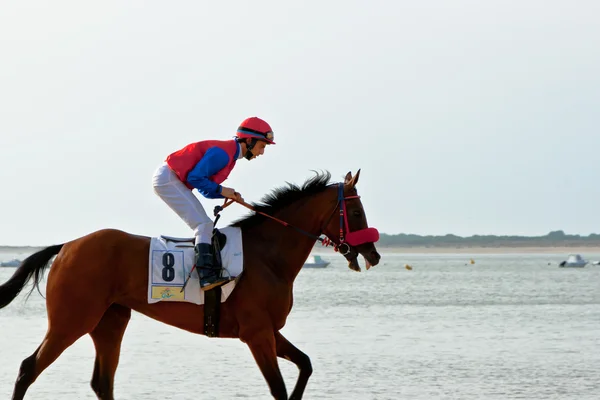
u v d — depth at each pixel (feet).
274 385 33.99
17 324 88.38
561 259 641.40
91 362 58.39
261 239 35.81
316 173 36.86
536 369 55.16
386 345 69.31
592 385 48.78
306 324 90.12
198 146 35.53
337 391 46.93
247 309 34.47
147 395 45.91
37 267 35.24
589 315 104.47
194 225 35.09
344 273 323.98
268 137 36.42
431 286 197.36
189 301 34.55
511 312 110.01
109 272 34.30
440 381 50.29
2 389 46.65
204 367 56.18
